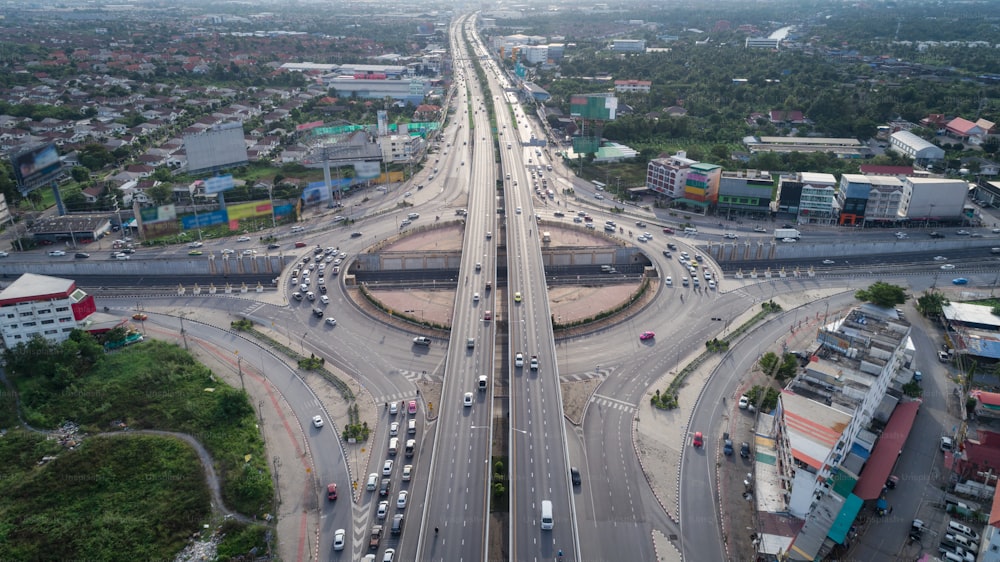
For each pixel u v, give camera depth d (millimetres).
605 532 157500
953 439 186000
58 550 150375
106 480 169750
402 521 159875
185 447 182625
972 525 158125
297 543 155000
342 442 187500
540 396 194125
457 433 180875
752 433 190250
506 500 165000
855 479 166125
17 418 195750
